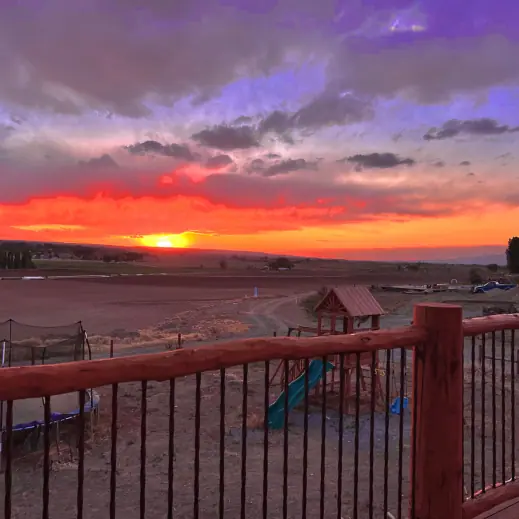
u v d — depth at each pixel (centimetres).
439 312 306
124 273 15738
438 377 306
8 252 16125
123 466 972
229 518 748
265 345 250
